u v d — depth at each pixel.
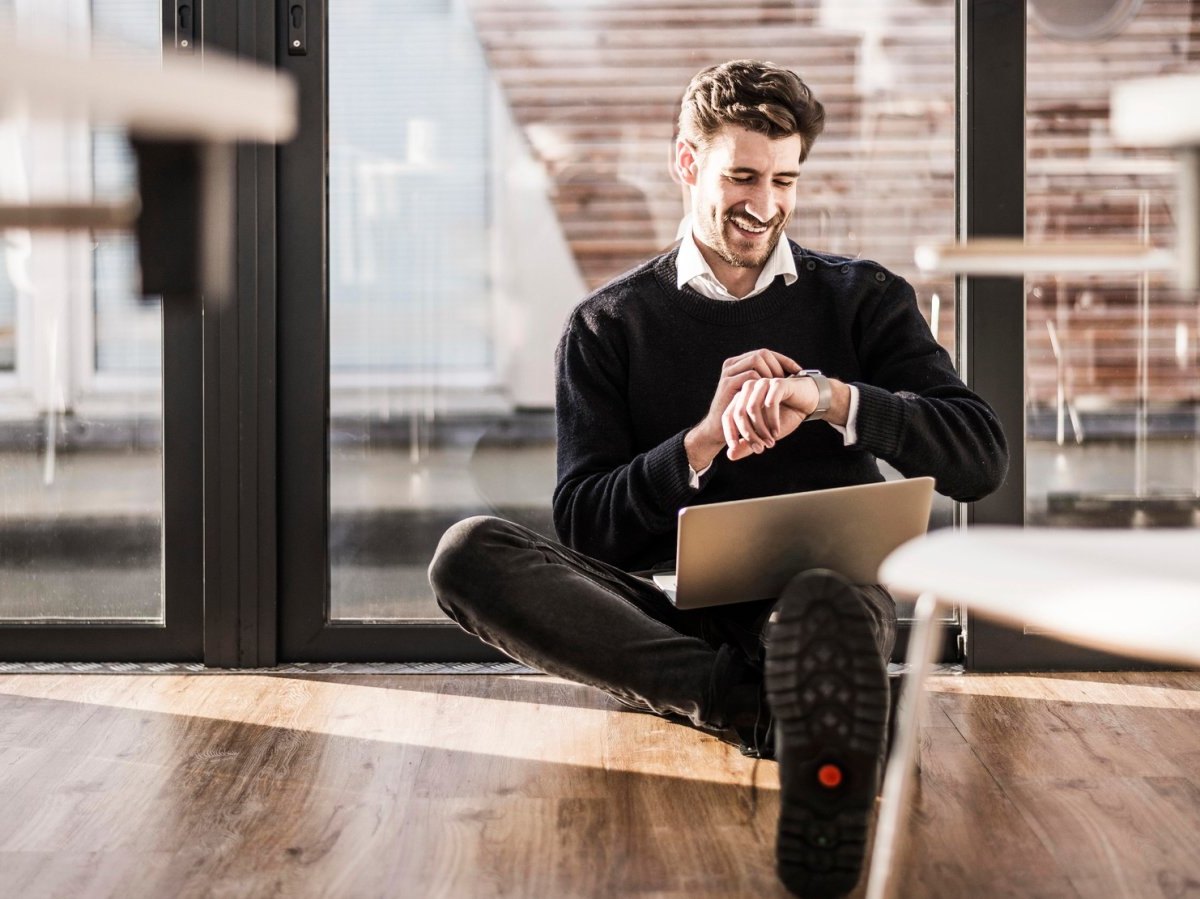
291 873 1.42
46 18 2.31
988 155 2.33
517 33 2.34
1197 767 1.80
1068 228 2.34
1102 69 2.33
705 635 1.86
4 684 2.28
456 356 2.39
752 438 1.65
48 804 1.65
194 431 2.40
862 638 1.26
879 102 2.35
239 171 2.33
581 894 1.37
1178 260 0.85
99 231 0.70
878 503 1.56
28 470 2.42
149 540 2.43
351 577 2.43
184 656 2.43
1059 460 2.39
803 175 2.37
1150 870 1.43
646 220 2.36
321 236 2.37
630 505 1.81
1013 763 1.82
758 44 2.34
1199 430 2.38
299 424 2.40
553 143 2.35
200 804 1.66
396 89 2.35
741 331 1.95
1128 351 2.37
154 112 0.63
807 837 1.28
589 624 1.75
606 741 1.93
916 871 1.43
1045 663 2.37
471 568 1.76
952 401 1.88
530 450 2.40
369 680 2.31
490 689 2.25
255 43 2.32
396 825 1.58
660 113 2.34
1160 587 0.86
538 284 2.38
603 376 1.98
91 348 2.39
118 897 1.36
